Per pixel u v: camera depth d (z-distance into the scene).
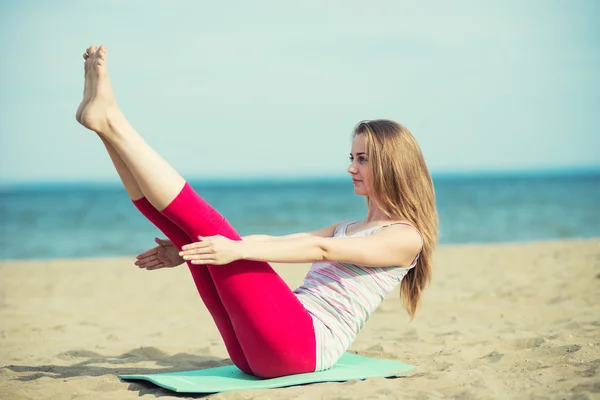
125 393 3.20
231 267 2.88
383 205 3.31
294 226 25.25
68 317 6.15
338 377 3.18
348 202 40.50
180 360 4.25
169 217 2.84
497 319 5.28
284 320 3.01
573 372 3.17
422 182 3.31
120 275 9.56
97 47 2.80
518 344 4.13
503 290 6.71
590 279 7.02
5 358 4.30
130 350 4.54
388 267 3.26
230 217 29.89
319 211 33.03
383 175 3.25
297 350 3.09
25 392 3.24
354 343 4.60
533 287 6.75
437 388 3.05
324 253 3.03
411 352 4.14
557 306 5.67
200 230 2.86
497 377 3.16
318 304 3.25
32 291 7.98
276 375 3.20
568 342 4.04
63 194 69.00
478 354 3.96
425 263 3.37
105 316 6.21
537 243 12.58
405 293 3.45
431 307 6.05
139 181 2.76
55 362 4.17
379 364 3.50
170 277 9.30
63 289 8.14
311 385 3.08
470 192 51.47
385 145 3.25
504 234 19.39
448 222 23.97
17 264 11.23
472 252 11.12
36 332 5.36
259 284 2.93
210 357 4.35
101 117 2.71
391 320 5.57
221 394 2.98
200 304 6.94
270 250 2.89
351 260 3.11
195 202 2.84
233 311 2.96
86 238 20.56
